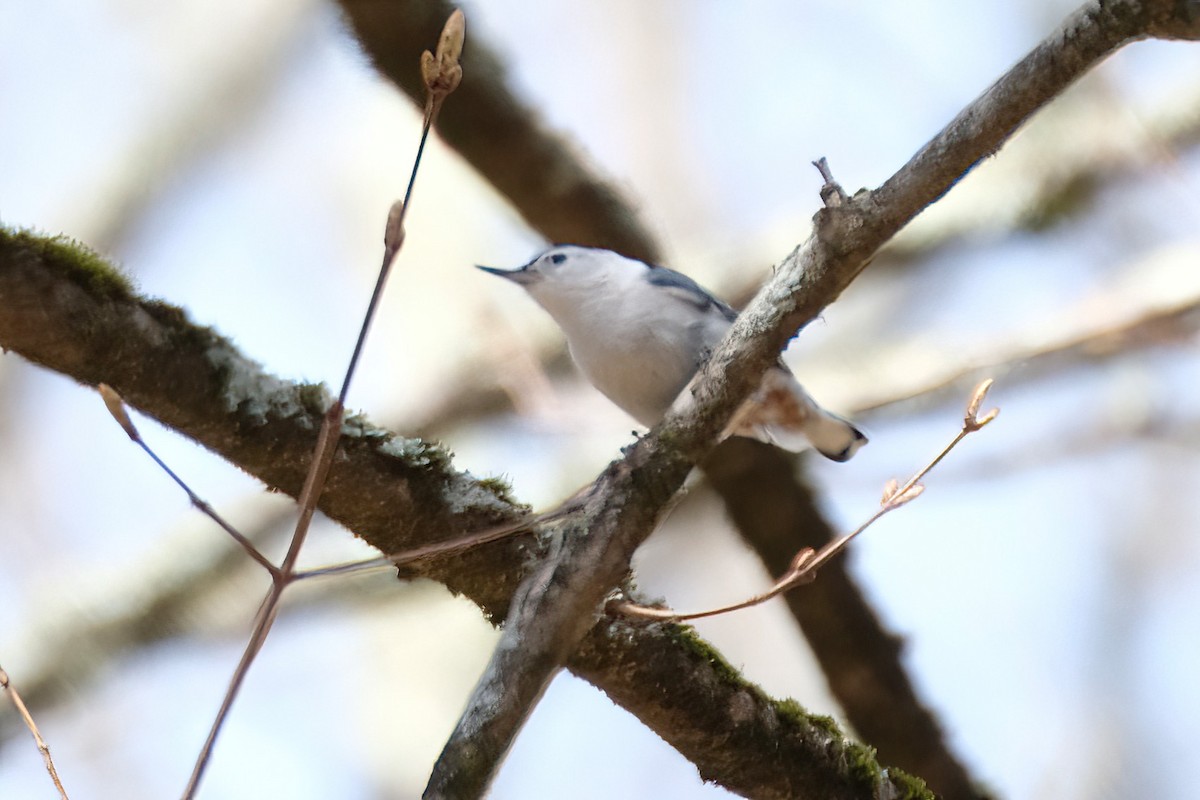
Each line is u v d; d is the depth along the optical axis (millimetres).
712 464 8125
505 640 5121
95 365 4879
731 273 11023
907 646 8188
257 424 5145
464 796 4844
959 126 4652
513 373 9281
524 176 7777
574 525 5301
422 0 6828
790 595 8180
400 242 3963
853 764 6152
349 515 5418
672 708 5738
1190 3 4246
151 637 10891
